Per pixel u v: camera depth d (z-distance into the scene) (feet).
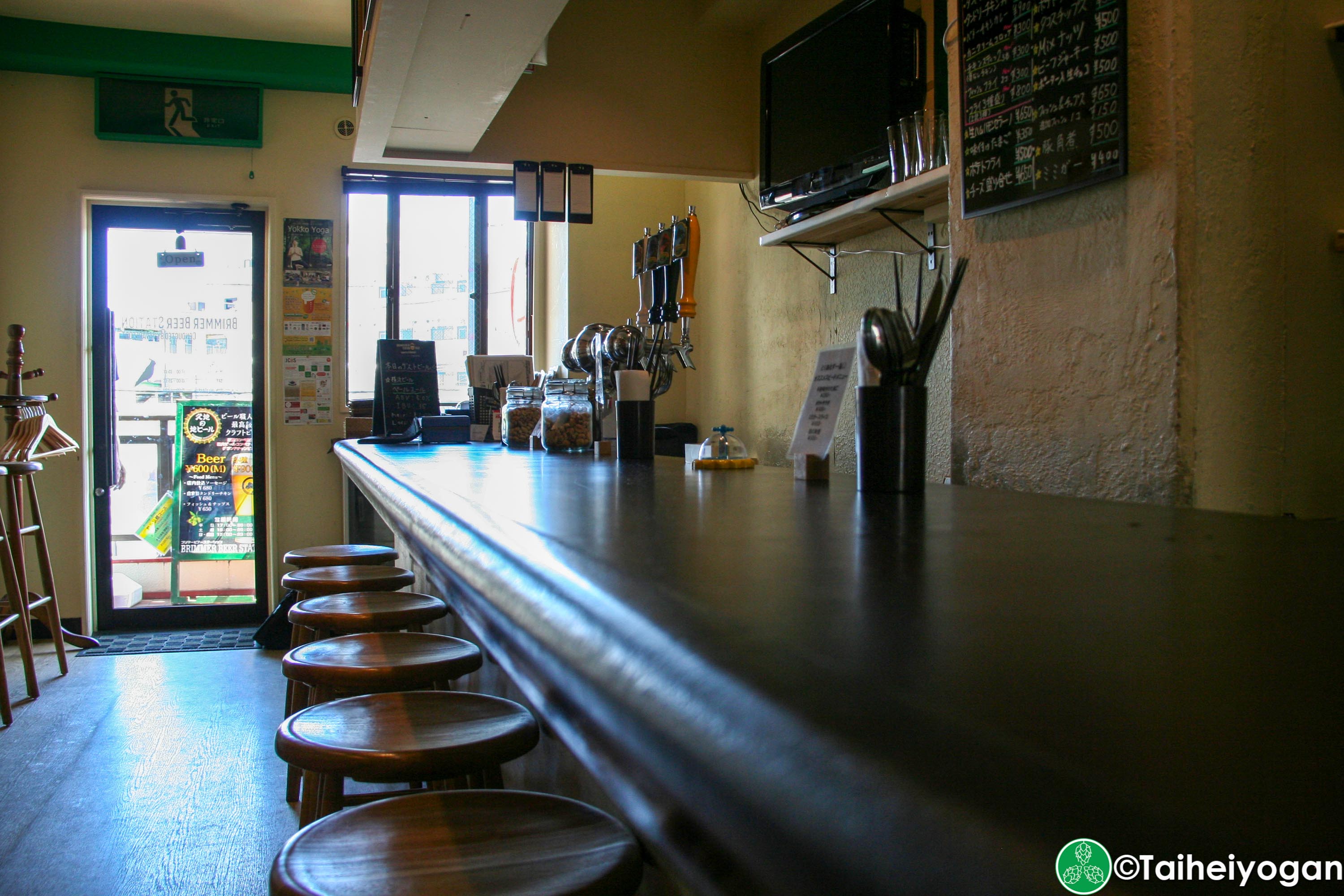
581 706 1.60
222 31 16.66
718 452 6.28
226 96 17.31
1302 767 0.83
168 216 18.11
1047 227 5.42
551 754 5.64
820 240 11.97
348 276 18.49
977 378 5.98
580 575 1.96
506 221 19.21
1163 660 1.23
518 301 19.34
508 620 2.11
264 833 9.20
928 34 10.34
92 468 17.92
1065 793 0.77
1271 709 1.01
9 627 17.26
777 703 1.07
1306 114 5.02
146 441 18.34
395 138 12.62
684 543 2.42
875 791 0.85
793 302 13.94
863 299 11.89
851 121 10.23
